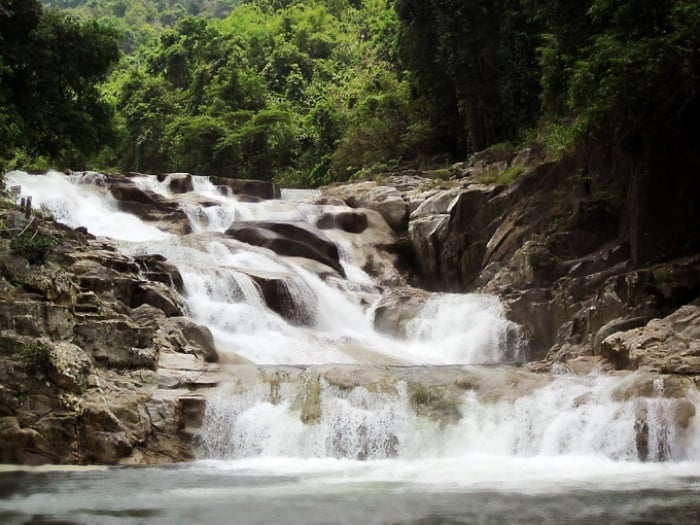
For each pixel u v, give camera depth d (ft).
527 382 63.31
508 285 97.81
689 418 57.11
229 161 210.18
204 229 119.34
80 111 107.14
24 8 102.37
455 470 53.16
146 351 65.16
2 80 97.81
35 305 61.31
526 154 123.24
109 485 47.47
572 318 86.43
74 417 57.67
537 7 106.42
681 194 87.30
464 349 91.61
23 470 54.49
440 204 120.06
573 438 58.90
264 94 246.88
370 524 35.70
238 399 61.93
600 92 82.28
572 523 35.68
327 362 81.92
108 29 110.01
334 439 60.44
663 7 84.53
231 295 89.10
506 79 143.74
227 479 49.67
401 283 115.24
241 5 361.30
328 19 318.65
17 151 143.84
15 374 58.03
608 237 94.84
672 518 36.73
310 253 108.88
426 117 168.45
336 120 200.44
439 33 148.56
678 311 72.64
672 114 84.99
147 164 234.38
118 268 78.59
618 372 64.90
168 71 268.21
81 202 116.06
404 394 62.18
